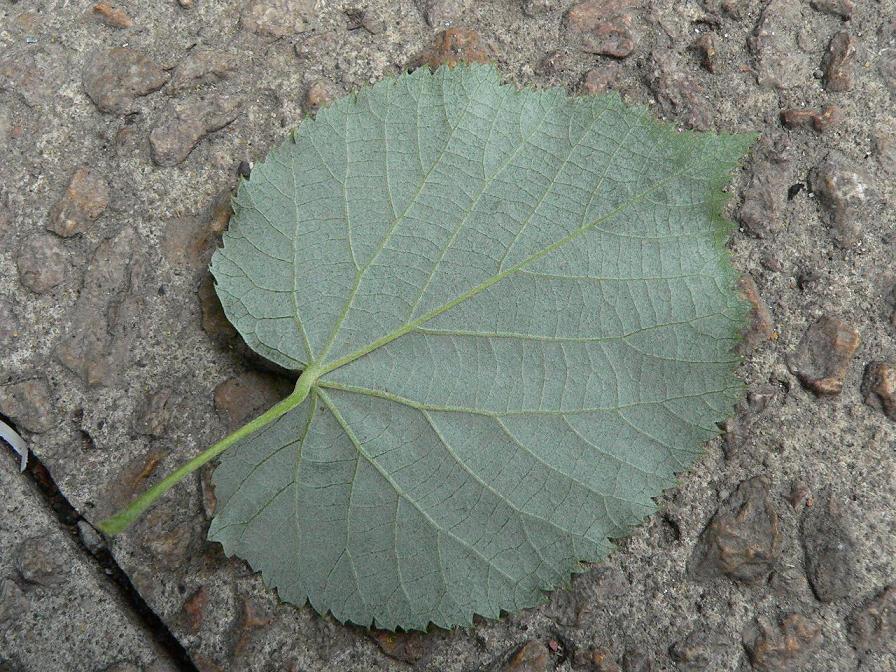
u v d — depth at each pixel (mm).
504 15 264
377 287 238
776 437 249
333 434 239
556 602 246
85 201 256
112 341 252
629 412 234
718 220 231
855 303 251
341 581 239
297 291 239
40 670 243
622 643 244
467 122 237
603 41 261
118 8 263
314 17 264
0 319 252
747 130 258
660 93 260
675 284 233
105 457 250
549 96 236
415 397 238
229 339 253
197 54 261
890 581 243
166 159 258
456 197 237
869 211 253
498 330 236
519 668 244
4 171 257
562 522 236
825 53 259
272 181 239
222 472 240
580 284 234
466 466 237
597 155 234
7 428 251
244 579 247
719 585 245
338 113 239
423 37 263
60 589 246
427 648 245
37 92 259
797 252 253
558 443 235
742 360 232
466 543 237
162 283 254
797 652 241
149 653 245
